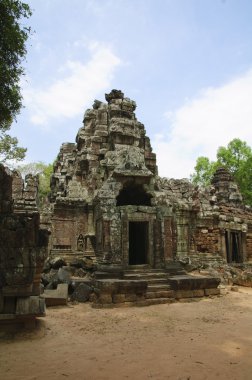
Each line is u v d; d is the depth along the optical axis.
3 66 9.56
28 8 9.52
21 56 10.02
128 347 6.82
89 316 9.92
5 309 8.04
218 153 42.69
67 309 10.95
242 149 41.31
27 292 8.10
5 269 8.10
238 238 24.22
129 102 20.72
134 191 16.17
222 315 9.98
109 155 18.20
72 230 17.62
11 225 8.27
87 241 17.16
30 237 8.29
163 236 14.43
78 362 5.93
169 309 11.03
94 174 18.77
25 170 47.12
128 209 14.16
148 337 7.59
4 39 9.21
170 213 14.92
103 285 11.53
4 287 8.04
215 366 5.64
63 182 25.23
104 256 13.48
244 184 39.50
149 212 14.52
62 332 8.11
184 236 20.58
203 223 21.75
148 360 5.99
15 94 10.51
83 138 20.94
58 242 17.14
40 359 6.12
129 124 19.64
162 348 6.71
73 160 24.08
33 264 8.19
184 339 7.37
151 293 12.23
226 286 16.52
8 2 8.91
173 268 14.15
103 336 7.73
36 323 8.59
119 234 13.83
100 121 20.56
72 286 12.66
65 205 17.64
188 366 5.66
